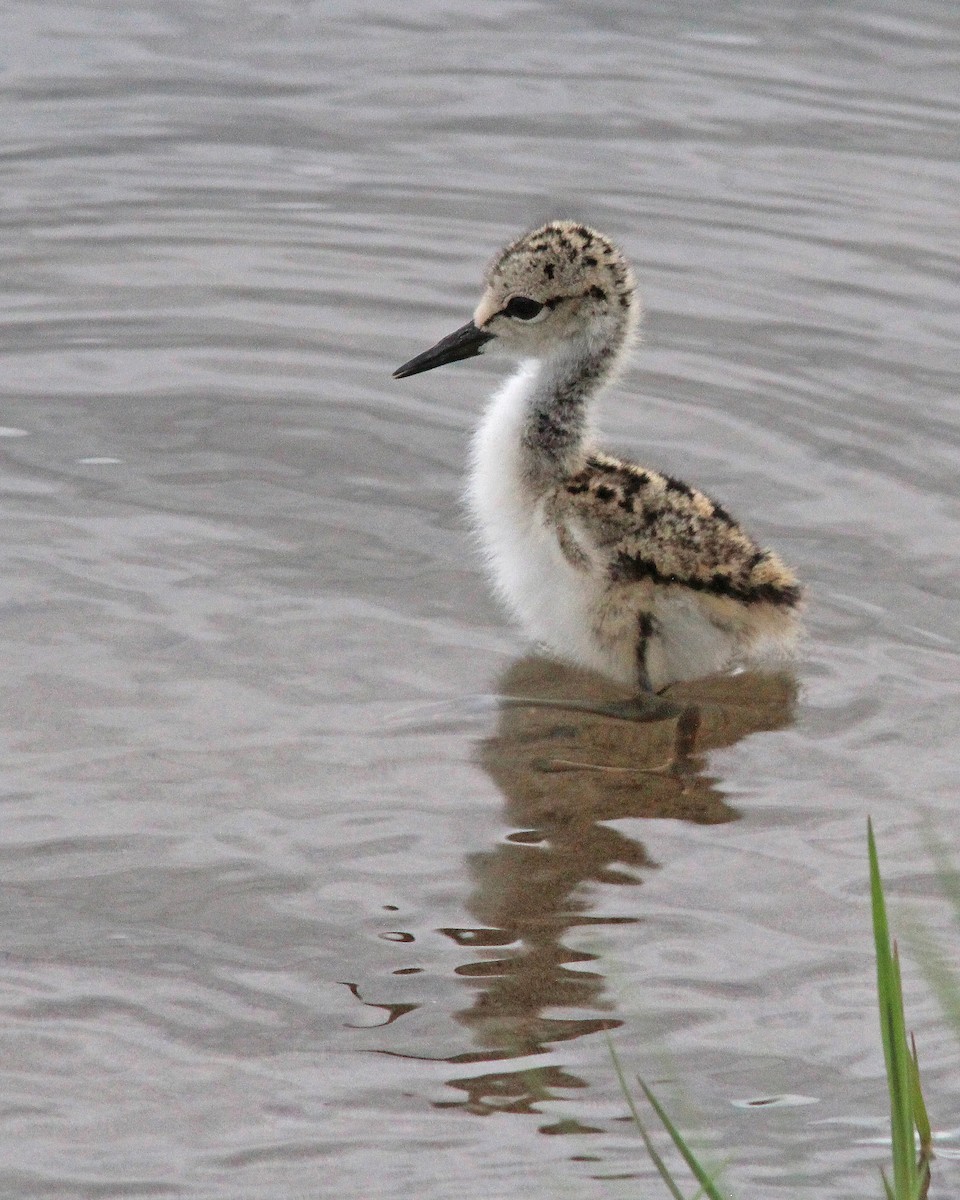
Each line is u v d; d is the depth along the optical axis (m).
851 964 8.34
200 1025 7.82
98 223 16.56
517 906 8.68
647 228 16.48
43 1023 7.78
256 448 13.26
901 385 13.98
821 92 18.67
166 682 10.48
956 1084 7.61
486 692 10.62
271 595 11.44
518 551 11.37
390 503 12.62
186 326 15.00
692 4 20.58
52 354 14.48
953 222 16.47
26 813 9.25
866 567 11.83
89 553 11.77
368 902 8.67
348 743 10.02
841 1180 7.02
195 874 8.83
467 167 17.53
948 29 19.73
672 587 10.78
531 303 11.80
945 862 8.57
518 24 20.14
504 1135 7.23
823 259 15.95
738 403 13.82
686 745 10.17
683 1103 7.41
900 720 10.37
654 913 8.66
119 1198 6.84
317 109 18.50
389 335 14.98
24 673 10.49
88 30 19.83
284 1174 6.99
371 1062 7.62
